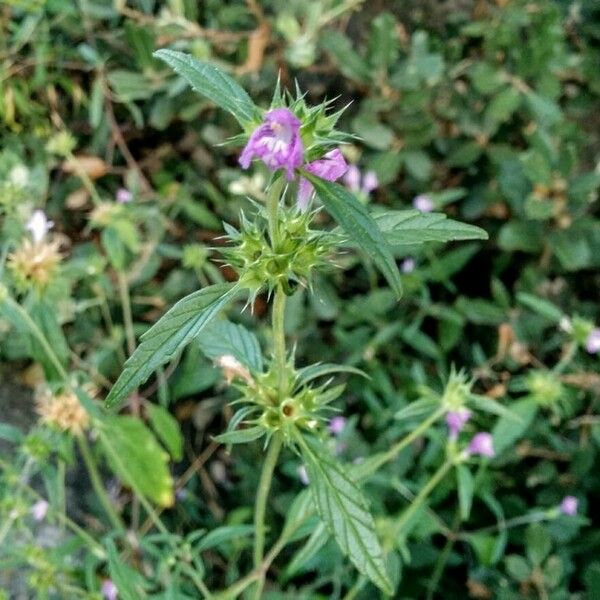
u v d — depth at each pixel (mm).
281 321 183
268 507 356
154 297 379
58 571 289
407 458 339
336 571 309
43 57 393
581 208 376
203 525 361
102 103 406
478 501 348
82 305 349
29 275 271
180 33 387
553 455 349
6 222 310
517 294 353
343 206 152
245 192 377
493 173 410
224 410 378
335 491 186
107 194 408
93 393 338
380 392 379
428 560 327
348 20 436
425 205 388
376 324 375
